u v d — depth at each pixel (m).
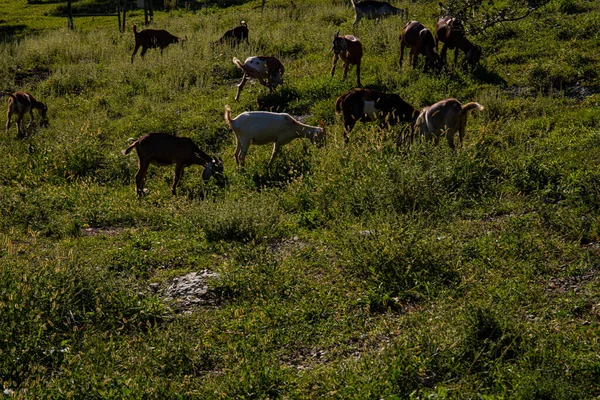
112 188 15.51
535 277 9.18
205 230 11.75
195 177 15.66
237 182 14.58
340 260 10.08
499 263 9.62
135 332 8.56
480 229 10.91
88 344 8.08
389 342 7.90
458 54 21.45
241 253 10.62
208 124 18.59
